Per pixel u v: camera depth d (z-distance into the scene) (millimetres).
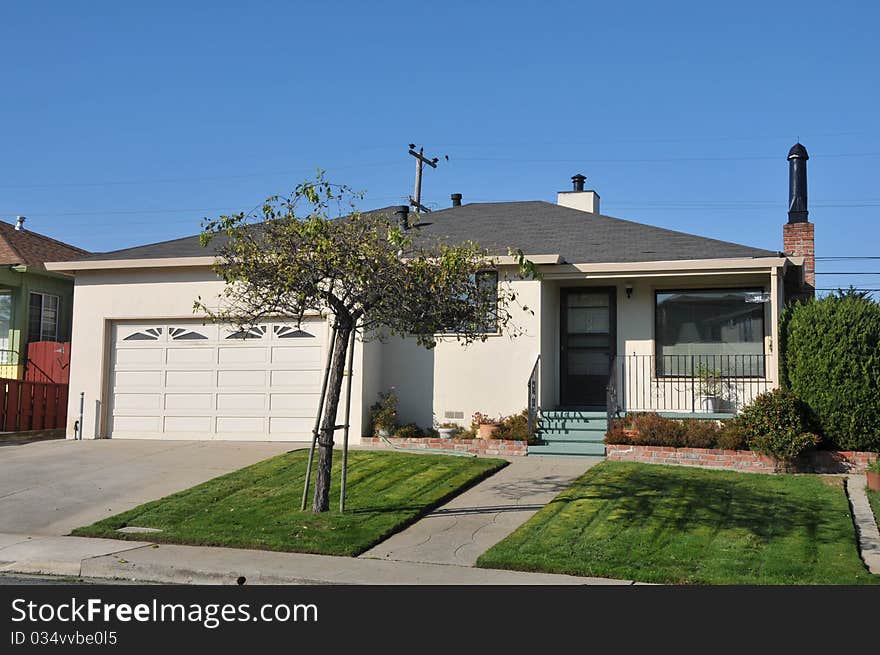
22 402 19047
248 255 10555
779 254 16125
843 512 11078
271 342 17391
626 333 17516
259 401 17391
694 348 17109
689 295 17234
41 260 24266
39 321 24031
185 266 17734
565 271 16719
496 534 10453
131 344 18219
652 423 14977
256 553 9758
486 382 17000
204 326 17797
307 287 10406
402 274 10461
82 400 18172
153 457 15531
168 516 11391
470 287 10938
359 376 16719
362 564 9273
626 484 12539
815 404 14102
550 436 15977
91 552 9773
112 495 12789
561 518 10875
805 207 18625
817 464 13844
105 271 18344
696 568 8898
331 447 11406
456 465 13984
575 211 20734
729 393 16719
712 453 14156
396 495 12148
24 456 15781
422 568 9133
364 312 11094
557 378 17844
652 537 10008
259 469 13945
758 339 16750
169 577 9047
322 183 10375
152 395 17969
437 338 17125
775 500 11703
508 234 19016
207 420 17625
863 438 13898
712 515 10945
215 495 12430
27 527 11164
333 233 10422
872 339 13945
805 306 14828
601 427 16109
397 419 17344
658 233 18297
